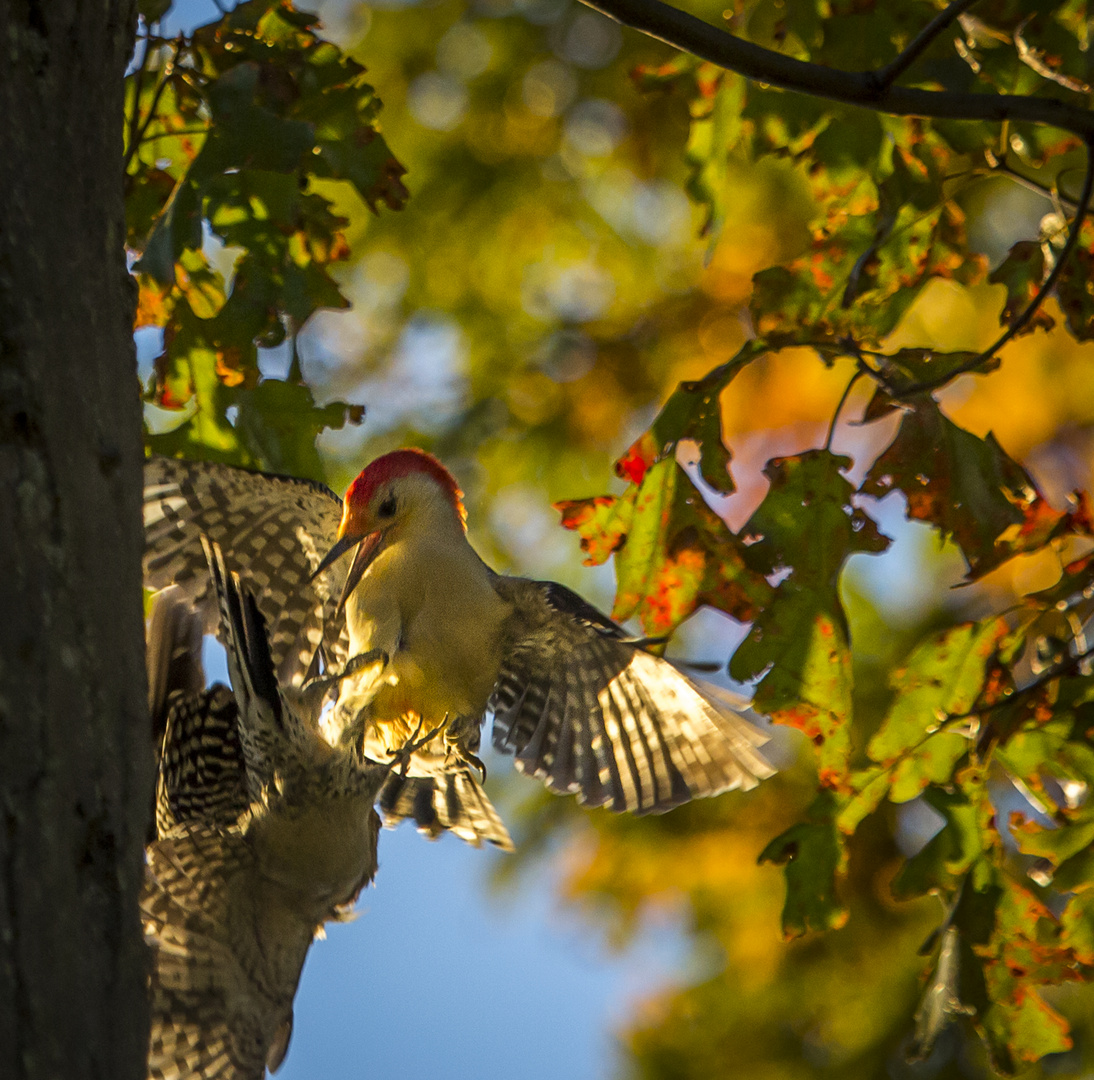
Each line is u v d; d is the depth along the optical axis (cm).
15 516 434
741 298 1565
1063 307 764
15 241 456
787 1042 1419
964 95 703
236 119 694
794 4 800
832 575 762
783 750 1459
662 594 781
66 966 411
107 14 505
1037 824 768
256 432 778
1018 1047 755
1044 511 756
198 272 764
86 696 436
